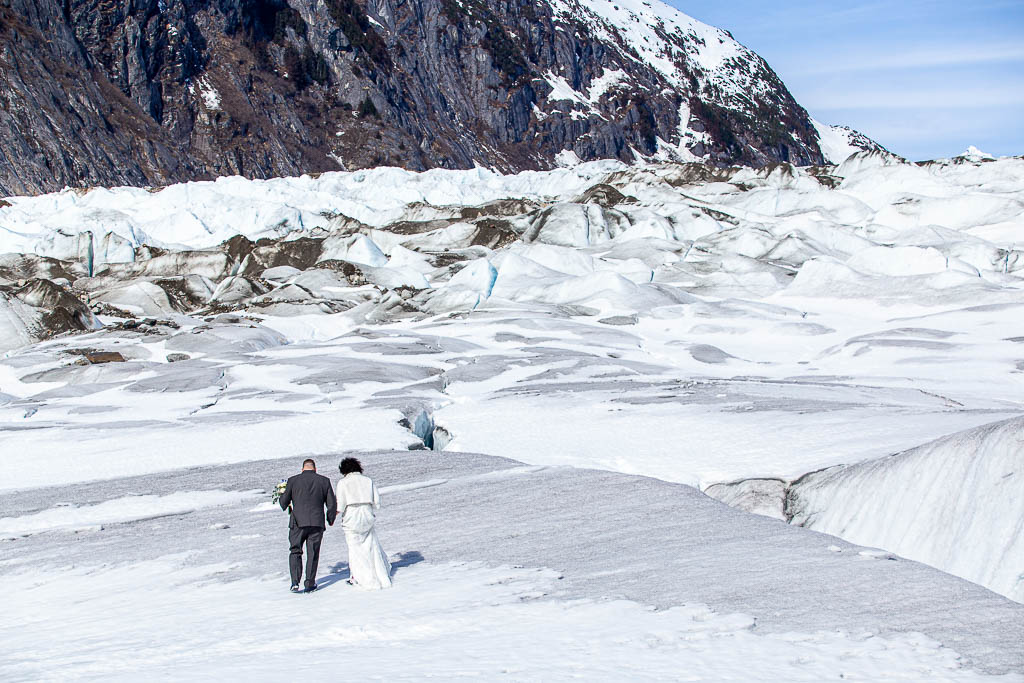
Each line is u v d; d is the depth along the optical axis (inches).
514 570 460.1
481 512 643.5
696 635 325.7
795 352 2395.4
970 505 591.5
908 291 3011.8
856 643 312.7
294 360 2149.4
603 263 3737.7
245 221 5265.8
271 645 343.3
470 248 4377.5
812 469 827.4
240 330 2642.7
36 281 2881.4
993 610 350.9
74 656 346.6
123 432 1334.9
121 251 4281.5
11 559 608.4
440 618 368.8
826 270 3270.2
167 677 295.1
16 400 1870.1
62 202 5698.8
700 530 537.6
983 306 2615.7
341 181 7022.6
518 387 1738.4
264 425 1330.0
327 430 1253.7
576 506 639.1
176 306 3346.5
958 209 4589.1
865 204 5039.4
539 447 1110.4
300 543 442.9
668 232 4453.7
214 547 594.2
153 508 776.9
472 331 2625.5
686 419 1216.8
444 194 6294.3
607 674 277.9
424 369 2052.2
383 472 874.1
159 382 1920.5
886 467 698.8
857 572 417.1
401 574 469.7
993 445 609.6
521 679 273.9
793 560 446.9
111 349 2407.7
